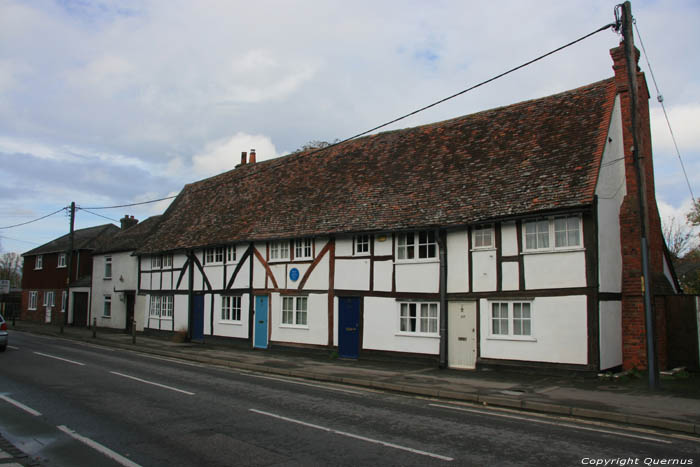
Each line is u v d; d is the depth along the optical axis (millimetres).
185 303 25953
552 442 7453
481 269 15117
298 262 20297
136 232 33375
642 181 11531
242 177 28000
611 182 14508
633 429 8398
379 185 19234
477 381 12844
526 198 14273
